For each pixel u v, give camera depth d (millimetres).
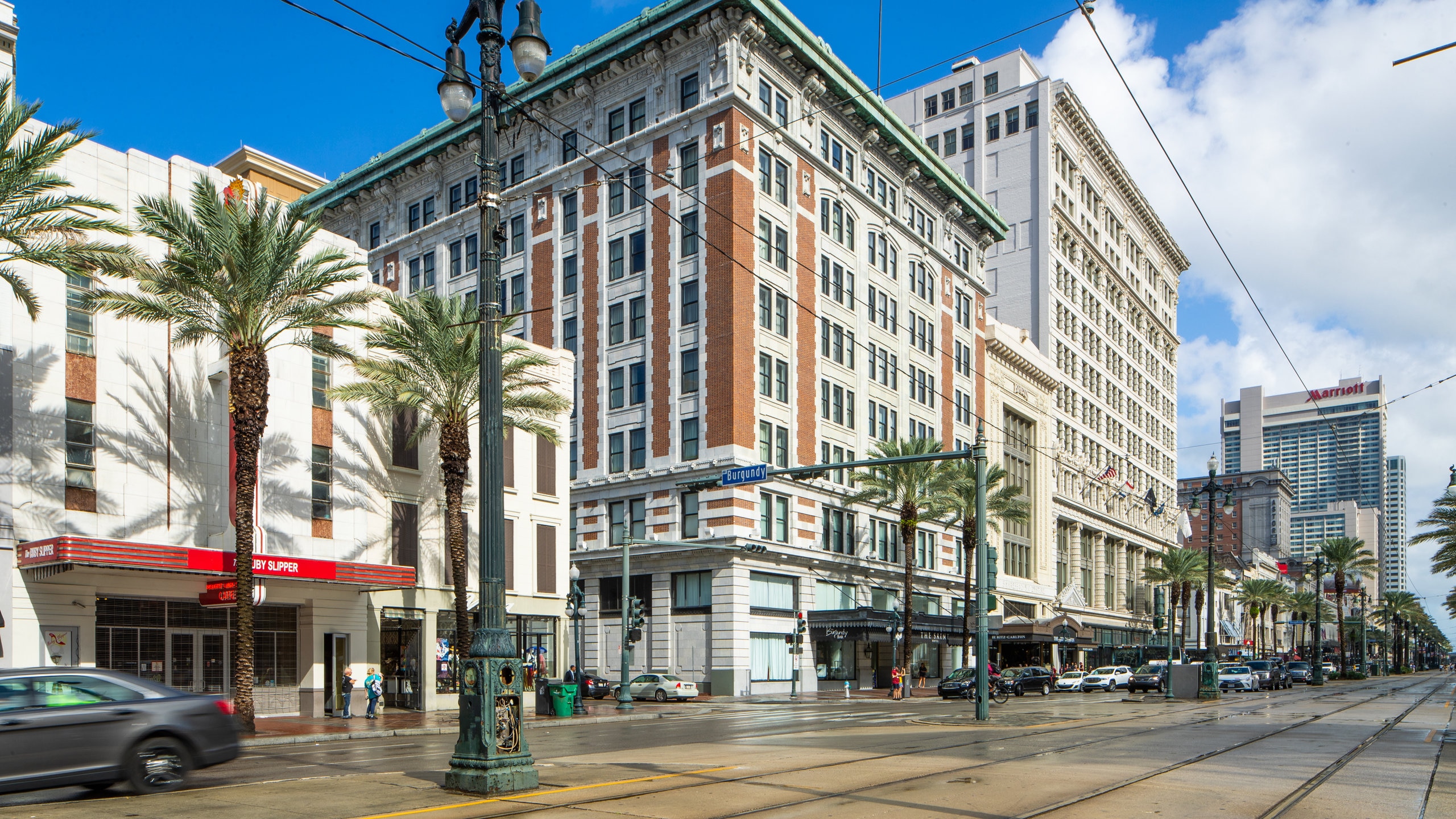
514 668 12453
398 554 35062
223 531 29516
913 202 66750
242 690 25312
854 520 58594
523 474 40406
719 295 50469
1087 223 95875
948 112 93500
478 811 10812
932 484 53312
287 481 31266
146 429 28016
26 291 21516
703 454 50250
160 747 12547
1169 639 48281
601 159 56250
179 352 29031
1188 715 31141
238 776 14680
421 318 32219
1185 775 14594
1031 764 15859
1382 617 141125
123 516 27281
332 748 20875
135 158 28484
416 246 65062
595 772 14180
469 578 37875
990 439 73688
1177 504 124000
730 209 50188
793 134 54969
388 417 35219
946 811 11211
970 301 72562
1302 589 152000
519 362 33906
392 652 35094
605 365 54938
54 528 25891
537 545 40688
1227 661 69875
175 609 28562
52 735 11742
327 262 29812
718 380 50094
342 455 33250
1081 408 91125
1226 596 121625
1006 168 88812
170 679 28203
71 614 26031
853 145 60719
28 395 25656
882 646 60719
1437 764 16328
